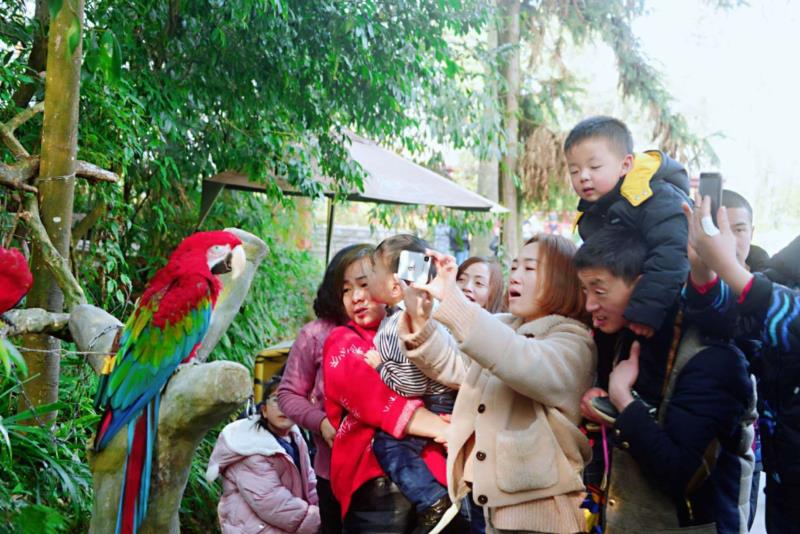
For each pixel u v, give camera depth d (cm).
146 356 245
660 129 1225
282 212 854
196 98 478
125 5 426
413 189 671
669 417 207
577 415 229
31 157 320
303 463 347
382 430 255
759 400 223
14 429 320
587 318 246
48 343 328
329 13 458
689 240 202
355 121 553
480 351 212
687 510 212
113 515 246
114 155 404
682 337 216
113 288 440
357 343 270
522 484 223
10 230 336
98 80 376
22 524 249
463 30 536
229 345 580
